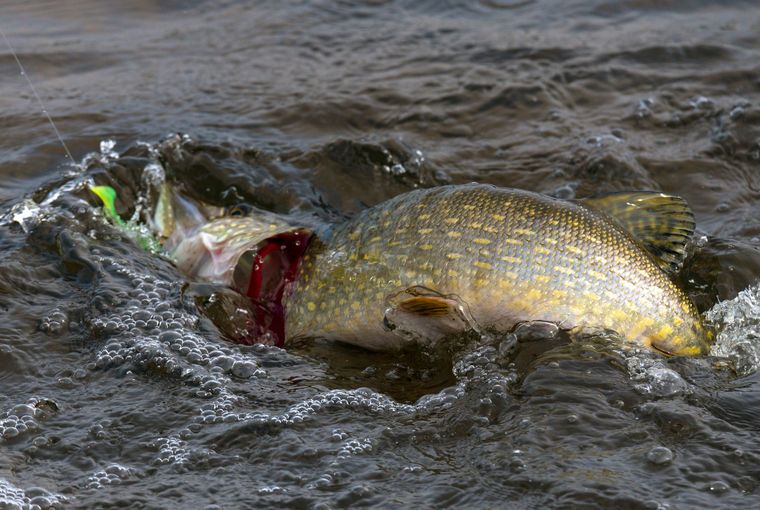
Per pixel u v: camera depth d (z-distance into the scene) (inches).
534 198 430.3
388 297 431.2
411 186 623.5
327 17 884.6
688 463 351.9
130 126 676.1
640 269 422.6
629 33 840.3
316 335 454.3
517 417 382.0
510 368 415.8
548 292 415.8
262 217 522.6
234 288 488.4
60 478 352.2
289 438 374.3
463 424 380.8
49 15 878.4
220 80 757.9
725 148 667.4
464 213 428.1
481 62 786.8
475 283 418.9
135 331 448.1
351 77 762.8
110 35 844.6
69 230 524.1
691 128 693.9
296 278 469.4
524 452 358.9
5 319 452.8
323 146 645.9
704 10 884.6
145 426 383.6
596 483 339.0
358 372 434.0
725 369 424.2
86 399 402.3
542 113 709.9
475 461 357.4
